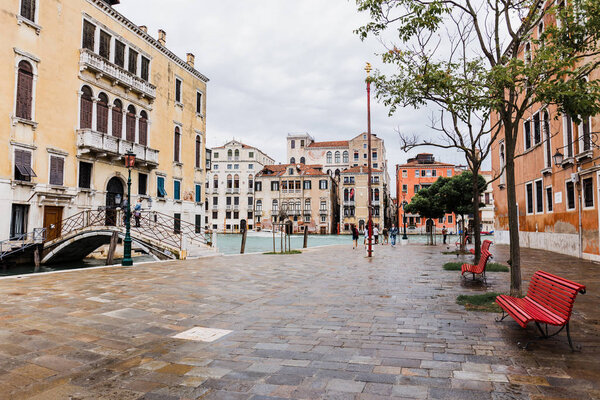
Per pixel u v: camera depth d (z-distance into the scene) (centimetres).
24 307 770
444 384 381
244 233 2333
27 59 2119
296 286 1025
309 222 8144
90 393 379
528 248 2262
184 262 1742
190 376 419
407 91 893
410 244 3425
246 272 1340
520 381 385
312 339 548
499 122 981
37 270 1988
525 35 748
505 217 2889
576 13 688
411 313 690
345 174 8162
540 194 2177
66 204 2339
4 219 1986
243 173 8525
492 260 1675
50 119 2252
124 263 1570
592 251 1562
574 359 445
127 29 2881
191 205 3634
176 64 3472
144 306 785
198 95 3847
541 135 2106
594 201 1534
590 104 633
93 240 2278
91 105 2552
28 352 506
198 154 3800
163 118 3272
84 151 2422
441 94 789
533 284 598
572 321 609
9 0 2028
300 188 8250
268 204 8369
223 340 555
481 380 389
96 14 2594
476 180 1296
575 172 1694
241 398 361
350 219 8050
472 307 714
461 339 530
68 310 747
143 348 522
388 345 512
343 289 966
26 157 2106
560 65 646
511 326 593
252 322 656
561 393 356
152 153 3030
